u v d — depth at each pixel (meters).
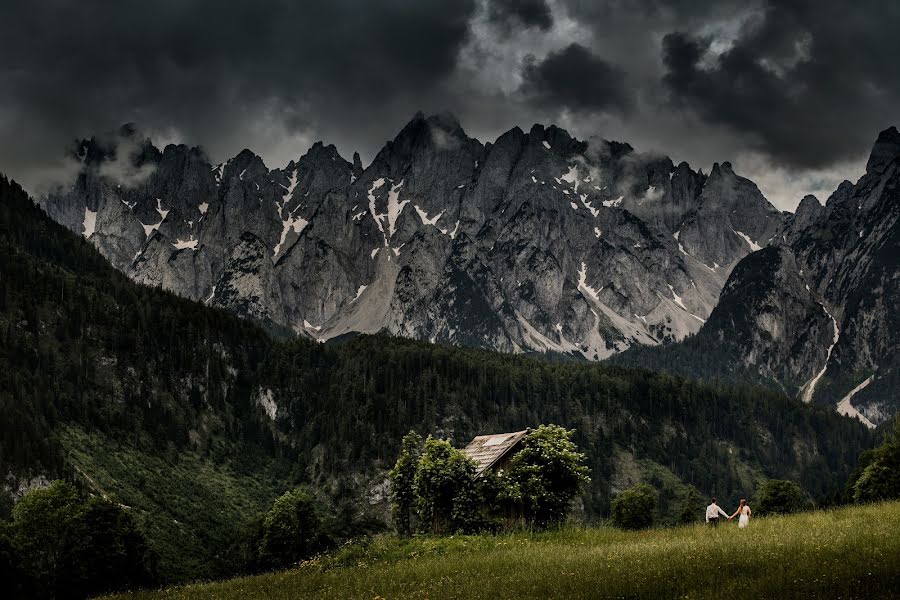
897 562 31.95
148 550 115.44
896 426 117.75
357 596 37.81
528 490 75.69
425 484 77.06
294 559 124.75
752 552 36.75
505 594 34.31
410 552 55.50
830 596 28.50
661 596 31.45
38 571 98.38
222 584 50.31
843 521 47.16
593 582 34.41
